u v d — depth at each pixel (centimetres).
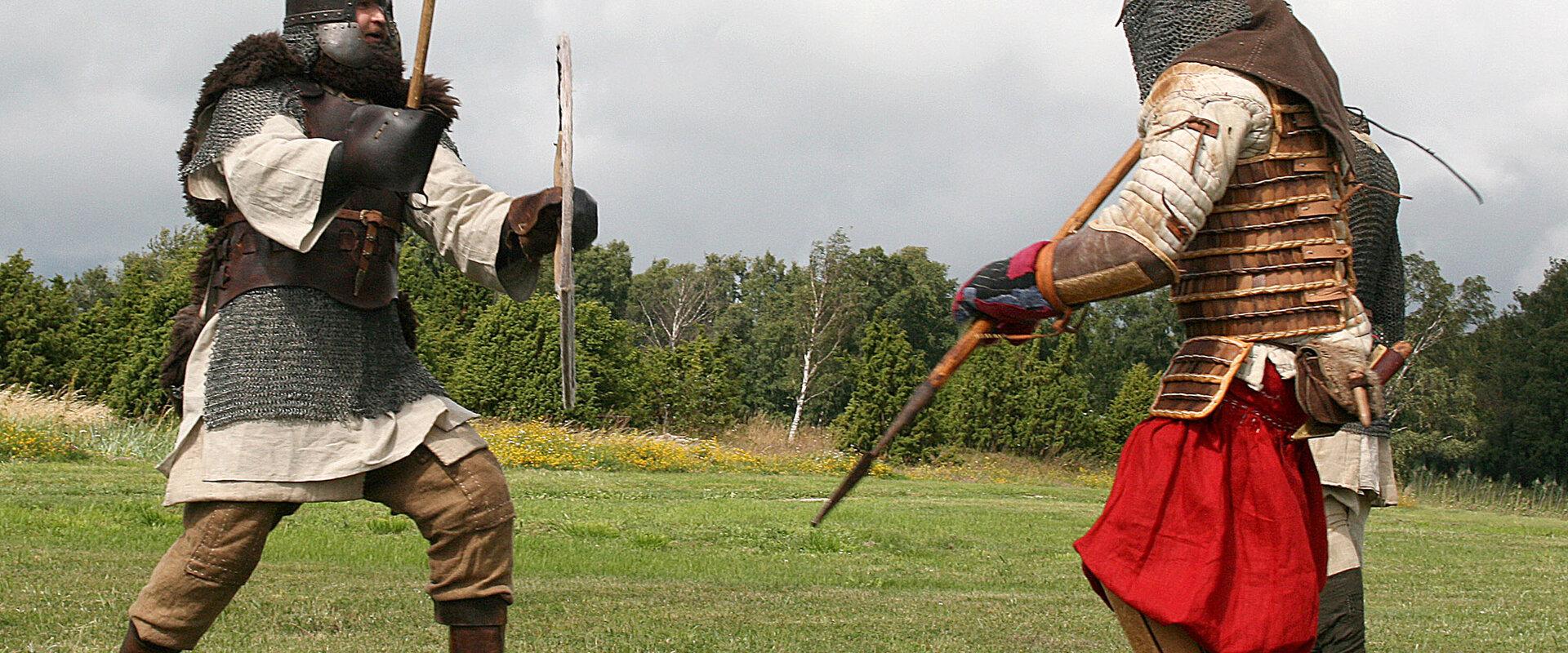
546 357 3122
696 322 8231
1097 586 304
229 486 314
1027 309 291
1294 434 295
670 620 614
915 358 3544
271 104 321
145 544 820
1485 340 6022
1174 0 315
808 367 5838
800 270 8600
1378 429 409
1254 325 294
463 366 3164
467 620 332
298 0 338
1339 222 300
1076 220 305
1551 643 633
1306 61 299
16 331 2817
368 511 1084
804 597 732
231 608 575
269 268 324
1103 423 3894
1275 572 285
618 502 1514
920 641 574
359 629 539
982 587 850
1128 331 7238
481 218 343
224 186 324
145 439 1938
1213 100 289
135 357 2627
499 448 2277
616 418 3266
